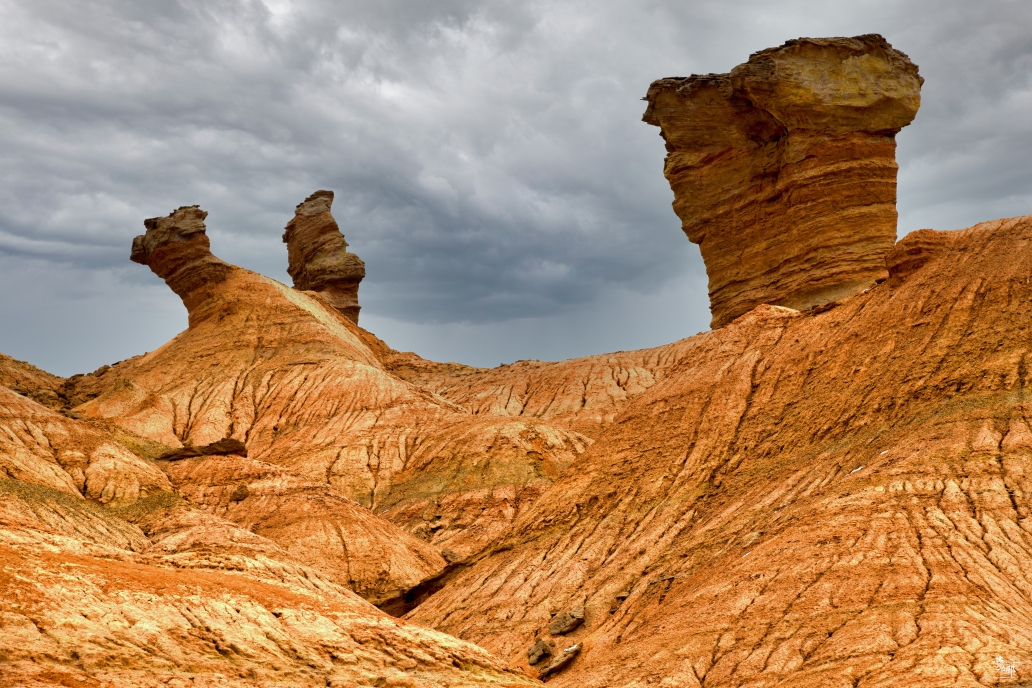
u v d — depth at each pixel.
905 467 51.50
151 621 41.09
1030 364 54.69
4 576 39.56
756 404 67.62
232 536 68.94
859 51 99.25
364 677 42.78
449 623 63.03
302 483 85.31
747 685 41.34
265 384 131.62
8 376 151.62
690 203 109.94
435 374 166.50
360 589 76.00
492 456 105.12
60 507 67.25
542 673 51.22
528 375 153.50
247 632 43.12
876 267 98.06
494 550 70.56
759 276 104.25
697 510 62.44
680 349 151.25
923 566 44.84
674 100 107.94
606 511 67.31
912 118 100.31
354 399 124.19
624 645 50.56
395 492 105.12
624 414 75.69
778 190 102.12
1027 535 44.88
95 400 132.12
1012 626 39.50
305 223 191.12
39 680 34.03
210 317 149.12
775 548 50.59
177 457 88.75
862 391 61.41
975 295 61.97
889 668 38.44
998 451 49.84
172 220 153.50
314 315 148.88
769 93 98.62
